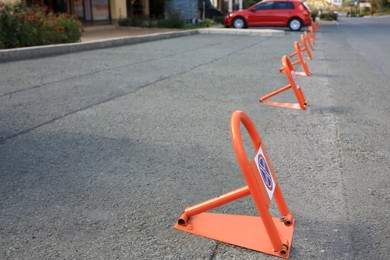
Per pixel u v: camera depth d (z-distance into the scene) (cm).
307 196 354
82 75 901
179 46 1581
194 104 659
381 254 273
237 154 251
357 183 381
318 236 293
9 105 632
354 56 1347
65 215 318
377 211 329
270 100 700
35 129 520
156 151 450
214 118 581
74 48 1342
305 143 488
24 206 330
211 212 323
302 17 2527
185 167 409
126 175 389
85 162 418
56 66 1021
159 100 682
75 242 283
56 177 383
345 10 8594
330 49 1572
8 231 295
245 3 4256
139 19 2534
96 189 360
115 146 464
